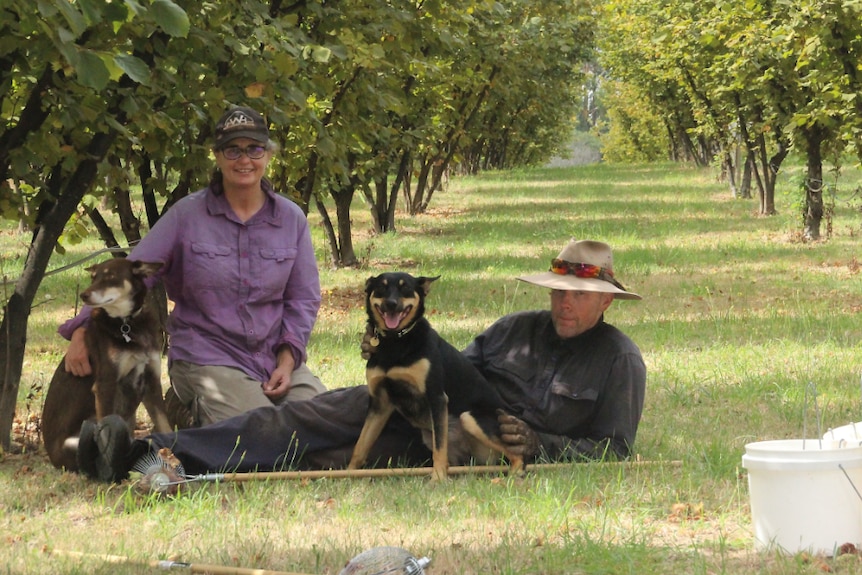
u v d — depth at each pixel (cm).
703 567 428
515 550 461
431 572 439
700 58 2623
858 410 772
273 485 569
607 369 617
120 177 823
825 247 2006
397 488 572
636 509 528
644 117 6394
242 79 797
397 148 1855
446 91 2273
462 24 1157
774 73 1978
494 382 649
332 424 612
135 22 616
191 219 637
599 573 434
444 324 1217
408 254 2073
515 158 6981
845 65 1591
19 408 824
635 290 1532
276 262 645
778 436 704
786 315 1257
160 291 952
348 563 402
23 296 686
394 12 999
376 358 592
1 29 589
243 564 449
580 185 4312
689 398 830
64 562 446
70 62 402
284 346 651
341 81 1041
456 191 4119
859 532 445
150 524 502
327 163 979
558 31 2355
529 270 1783
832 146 2136
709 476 584
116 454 559
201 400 627
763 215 2766
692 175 4722
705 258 1912
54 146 656
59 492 567
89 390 620
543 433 618
